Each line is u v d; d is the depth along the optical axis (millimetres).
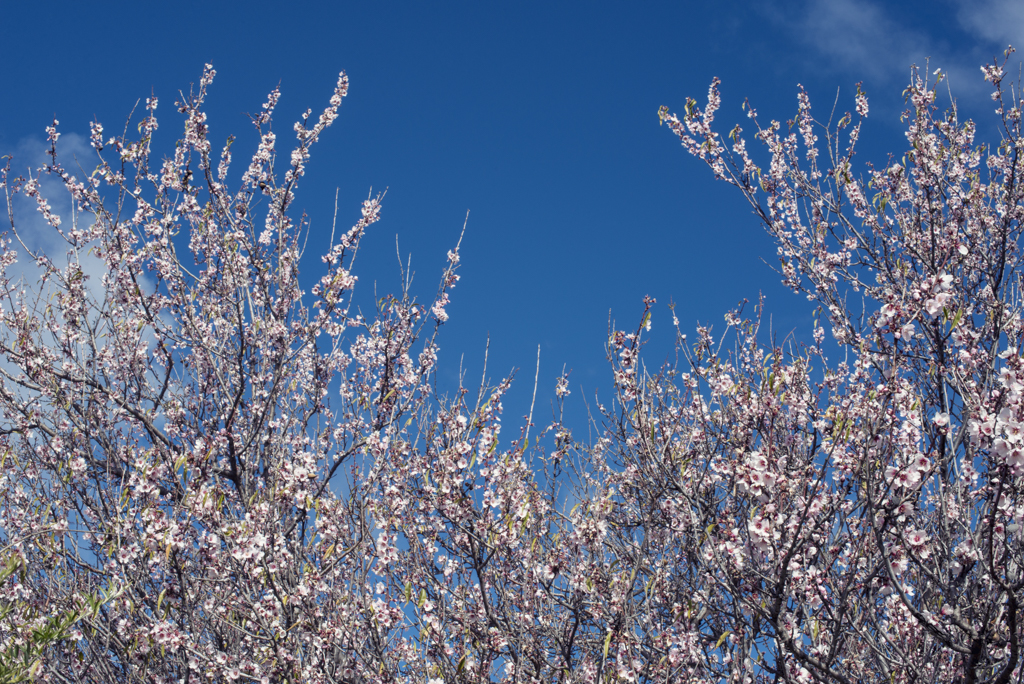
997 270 6469
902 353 4906
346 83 8062
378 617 5285
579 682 5441
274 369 8055
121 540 5746
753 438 5215
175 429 7930
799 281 7859
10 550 5367
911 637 4805
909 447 4145
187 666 5520
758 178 8031
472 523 5355
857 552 4168
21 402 7039
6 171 7332
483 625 5691
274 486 5914
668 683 5191
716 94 8242
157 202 7613
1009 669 4094
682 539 5613
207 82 7500
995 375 4309
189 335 7957
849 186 7832
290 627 5316
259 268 7820
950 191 7129
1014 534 4117
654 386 6023
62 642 5801
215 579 5438
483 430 5449
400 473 5891
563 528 5996
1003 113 6742
